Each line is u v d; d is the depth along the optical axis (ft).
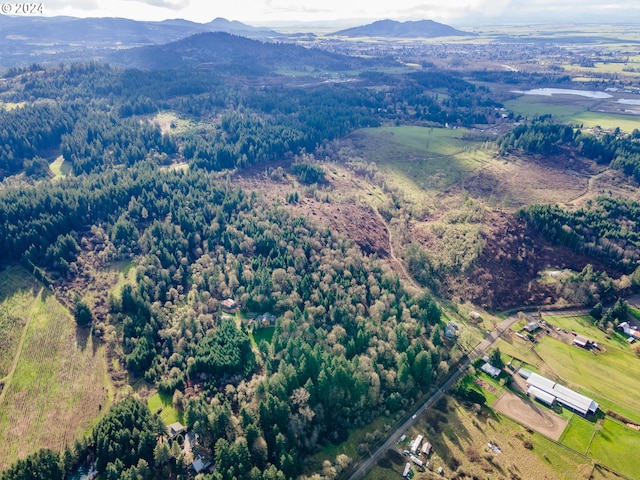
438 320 532.73
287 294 529.86
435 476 364.99
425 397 446.19
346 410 410.93
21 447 368.07
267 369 433.07
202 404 385.91
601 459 382.22
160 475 347.15
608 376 472.85
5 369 425.69
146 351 443.73
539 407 433.89
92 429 381.40
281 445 363.56
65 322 479.82
